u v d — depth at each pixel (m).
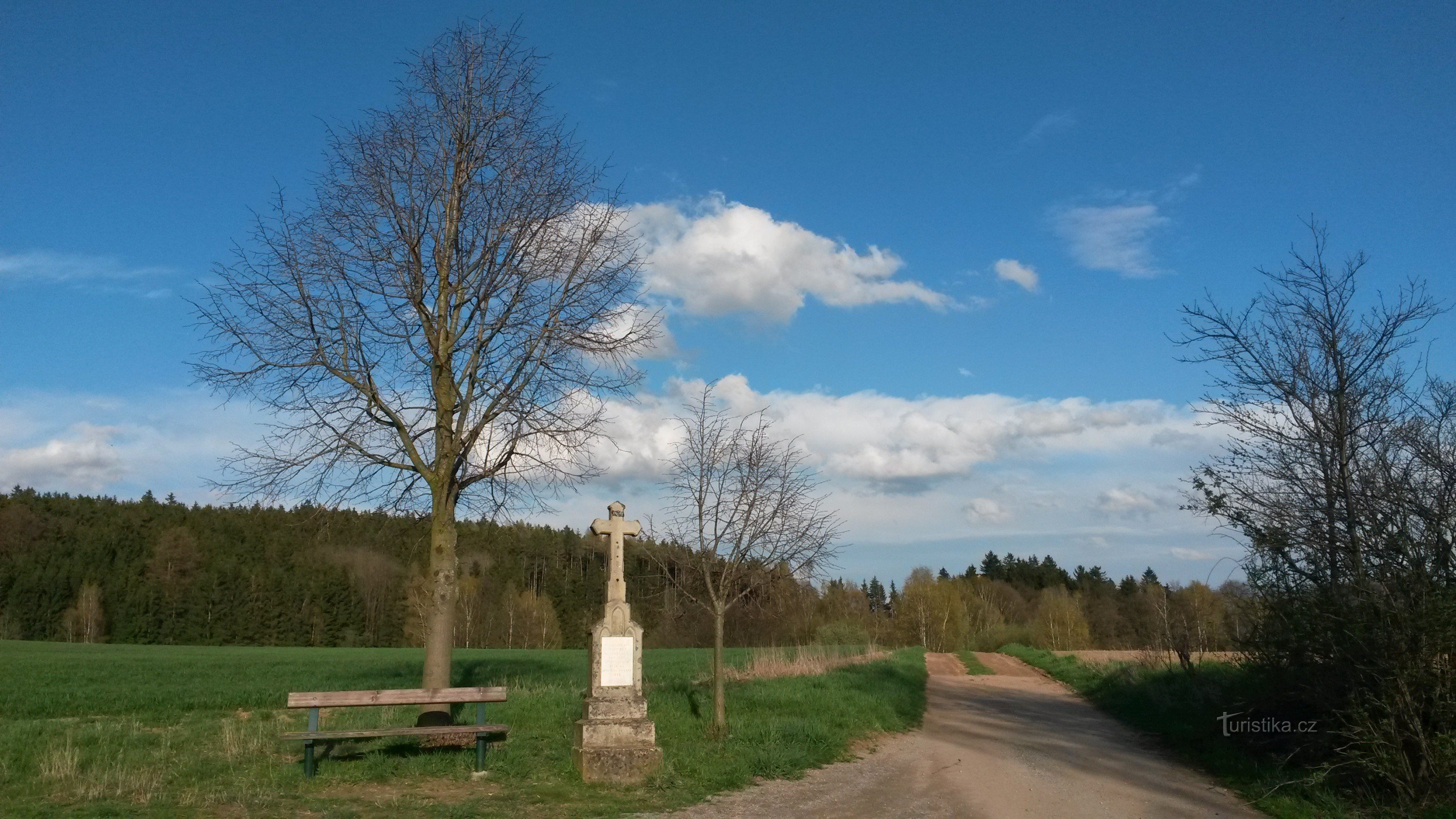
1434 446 10.04
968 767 12.67
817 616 42.53
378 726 12.38
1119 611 80.81
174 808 8.49
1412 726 9.43
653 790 10.27
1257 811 9.98
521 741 12.52
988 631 72.06
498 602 59.53
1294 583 11.48
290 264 13.44
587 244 14.50
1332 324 11.31
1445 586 9.66
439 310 13.96
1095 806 10.15
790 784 11.07
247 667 30.62
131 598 64.38
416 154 14.02
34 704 17.77
